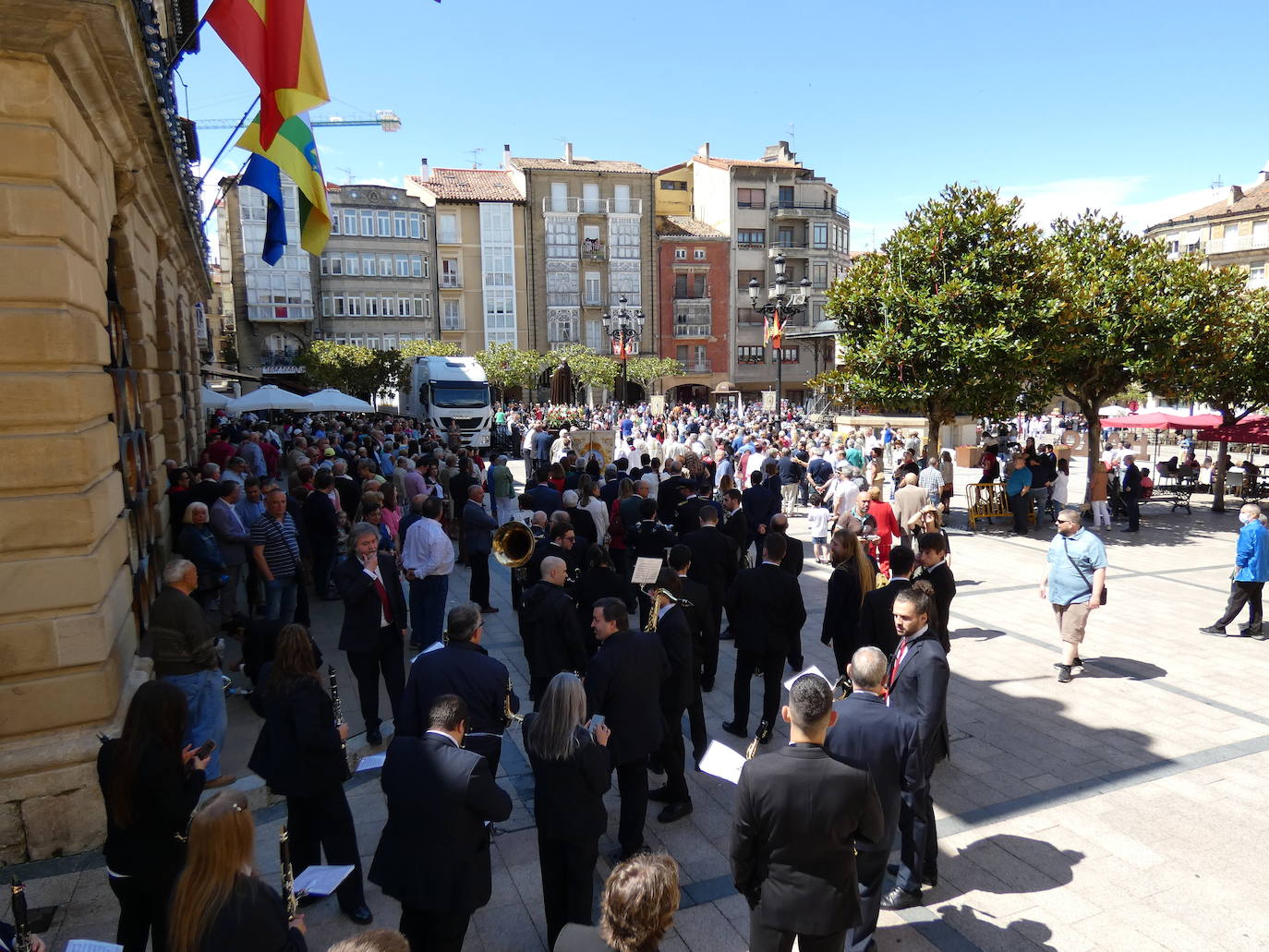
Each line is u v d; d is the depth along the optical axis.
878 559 9.30
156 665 5.63
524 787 6.17
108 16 4.85
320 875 3.30
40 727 5.16
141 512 7.88
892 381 16.64
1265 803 5.85
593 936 2.56
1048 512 18.64
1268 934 4.45
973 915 4.62
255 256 49.53
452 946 3.67
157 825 3.66
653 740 4.94
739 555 9.19
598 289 57.94
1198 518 18.75
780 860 3.36
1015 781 6.20
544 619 6.25
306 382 44.88
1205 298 17.00
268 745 4.38
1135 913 4.63
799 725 3.42
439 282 54.94
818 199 62.53
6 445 4.96
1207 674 8.49
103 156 6.55
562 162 58.00
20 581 5.04
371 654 6.58
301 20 6.92
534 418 37.72
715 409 50.91
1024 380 16.89
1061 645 9.53
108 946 2.97
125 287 8.34
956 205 16.61
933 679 4.71
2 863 5.07
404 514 12.72
